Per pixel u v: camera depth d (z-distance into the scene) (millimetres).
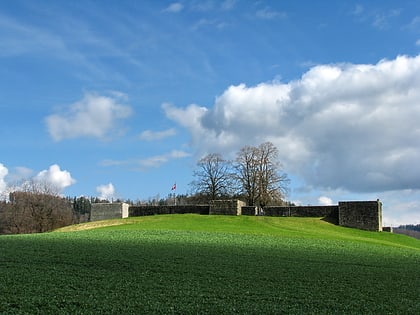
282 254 48406
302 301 27828
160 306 25328
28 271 34062
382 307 26828
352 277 36656
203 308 25281
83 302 25609
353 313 25344
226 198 123125
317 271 38781
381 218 92312
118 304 25469
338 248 56969
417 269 42469
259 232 74875
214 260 42219
